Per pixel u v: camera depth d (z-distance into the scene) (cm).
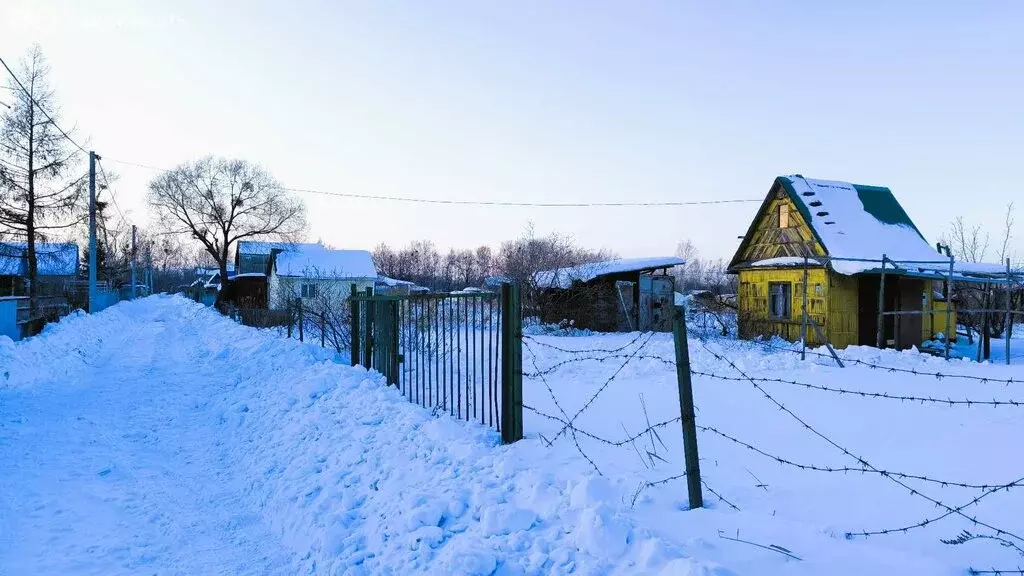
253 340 1585
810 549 387
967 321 2298
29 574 418
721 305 2383
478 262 7112
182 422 864
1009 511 450
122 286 5488
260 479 621
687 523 429
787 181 2069
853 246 1894
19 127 2997
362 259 4675
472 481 516
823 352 1505
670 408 850
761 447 643
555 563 381
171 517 531
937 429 705
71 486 590
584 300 2375
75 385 1121
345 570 410
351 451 637
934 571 357
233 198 5688
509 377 648
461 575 371
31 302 1858
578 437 675
